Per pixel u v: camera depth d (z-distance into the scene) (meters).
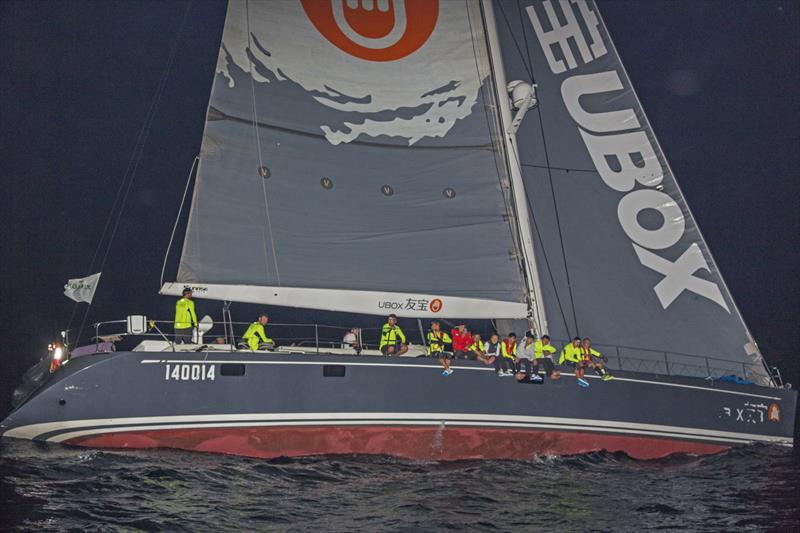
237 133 31.36
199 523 23.62
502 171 34.09
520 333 35.75
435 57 34.41
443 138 33.81
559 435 32.28
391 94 33.72
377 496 26.94
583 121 37.47
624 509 26.89
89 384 28.66
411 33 34.34
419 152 33.47
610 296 35.94
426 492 27.62
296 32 32.88
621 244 36.38
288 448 30.08
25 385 30.36
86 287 30.80
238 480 27.44
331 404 30.14
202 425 29.23
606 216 36.62
